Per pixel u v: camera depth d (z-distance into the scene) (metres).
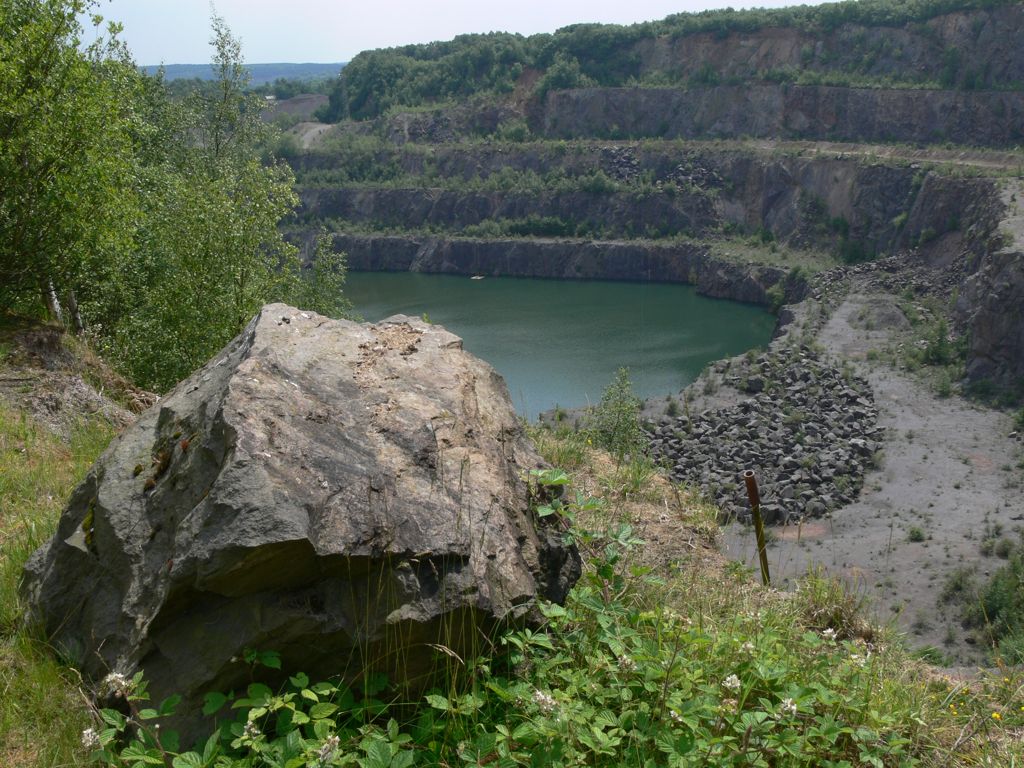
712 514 7.83
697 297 92.88
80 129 12.57
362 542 3.60
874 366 57.56
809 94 111.88
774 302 83.50
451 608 3.62
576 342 70.50
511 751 3.33
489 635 3.81
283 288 21.70
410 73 151.12
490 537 3.97
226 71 28.61
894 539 33.72
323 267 24.34
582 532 4.65
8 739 3.65
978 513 36.47
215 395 4.25
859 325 66.75
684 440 45.03
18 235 12.48
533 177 118.31
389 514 3.75
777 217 102.62
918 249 81.25
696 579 6.16
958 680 5.39
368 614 3.55
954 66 103.75
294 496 3.59
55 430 8.40
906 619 26.47
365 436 4.12
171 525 3.92
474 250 110.88
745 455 42.44
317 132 146.38
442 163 127.31
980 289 57.31
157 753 3.14
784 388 52.25
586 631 4.30
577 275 106.00
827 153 101.19
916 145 98.94
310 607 3.52
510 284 102.75
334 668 3.58
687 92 123.19
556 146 121.69
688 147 114.56
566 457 8.73
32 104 12.16
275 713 3.44
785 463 41.28
